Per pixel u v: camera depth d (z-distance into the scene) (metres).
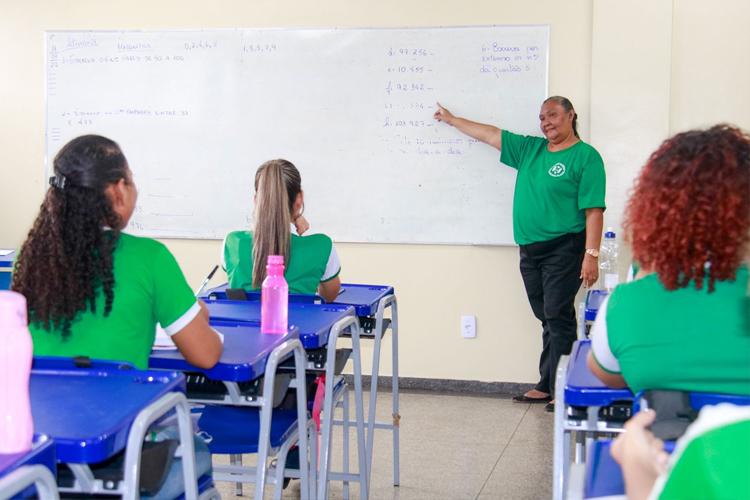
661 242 1.60
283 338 2.37
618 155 4.76
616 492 1.52
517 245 4.93
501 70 4.93
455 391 5.10
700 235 1.57
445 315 5.10
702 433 1.02
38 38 5.39
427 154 5.04
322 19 5.11
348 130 5.12
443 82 5.00
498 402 4.87
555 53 4.88
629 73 4.73
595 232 4.54
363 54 5.07
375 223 5.12
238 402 2.22
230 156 5.26
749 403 1.58
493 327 5.05
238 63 5.21
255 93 5.20
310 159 5.17
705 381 1.61
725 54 4.70
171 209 5.34
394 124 5.06
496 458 3.91
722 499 0.98
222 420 2.65
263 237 3.08
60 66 5.38
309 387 2.97
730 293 1.60
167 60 5.28
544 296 4.70
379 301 3.27
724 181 1.57
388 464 3.83
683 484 1.02
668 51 4.69
